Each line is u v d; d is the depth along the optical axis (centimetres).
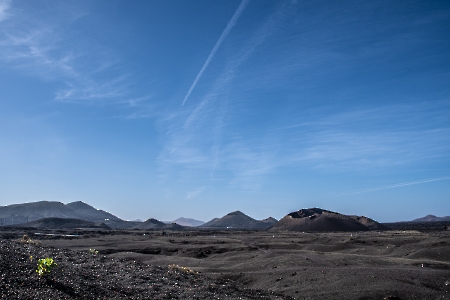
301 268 2958
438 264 3341
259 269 3244
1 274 1167
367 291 2134
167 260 3688
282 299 1894
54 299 1080
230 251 5053
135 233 11619
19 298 1012
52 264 1359
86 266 1758
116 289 1407
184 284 1767
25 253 1675
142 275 1788
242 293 1853
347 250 5191
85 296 1202
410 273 2592
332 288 2255
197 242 6844
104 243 6062
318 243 6356
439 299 1991
